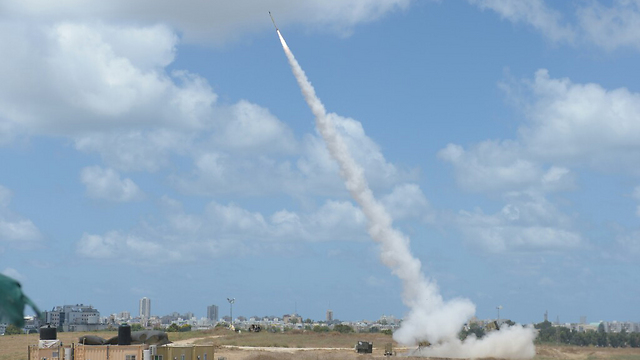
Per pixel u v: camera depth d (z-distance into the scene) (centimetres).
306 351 11331
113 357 6656
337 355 10419
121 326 6888
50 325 6919
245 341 14300
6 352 12125
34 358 6644
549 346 14338
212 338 15112
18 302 1364
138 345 6700
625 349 15088
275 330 19862
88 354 6650
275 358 9775
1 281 1372
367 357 10206
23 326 1434
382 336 16562
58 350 6681
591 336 17912
